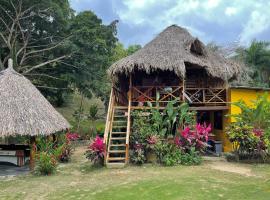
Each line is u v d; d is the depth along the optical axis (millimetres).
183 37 14812
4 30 22656
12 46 20703
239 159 12281
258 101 13344
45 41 23234
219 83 15008
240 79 15312
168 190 7672
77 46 22469
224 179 8977
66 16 22984
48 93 25297
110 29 23453
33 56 22344
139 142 11570
